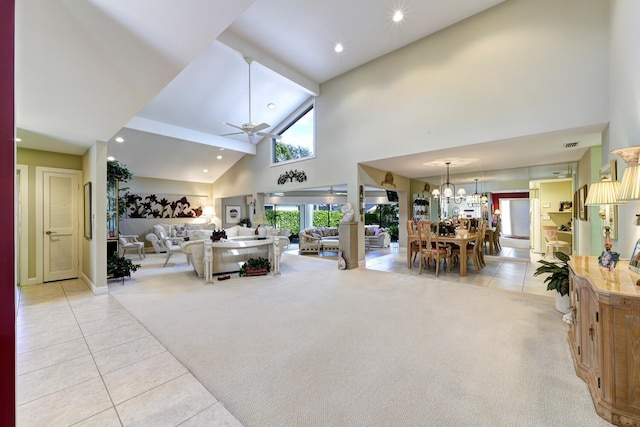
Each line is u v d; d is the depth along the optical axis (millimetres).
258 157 9008
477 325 2984
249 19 4691
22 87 2496
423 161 6016
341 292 4297
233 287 4605
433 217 8281
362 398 1833
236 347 2533
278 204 11922
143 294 4199
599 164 4527
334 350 2471
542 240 7070
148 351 2461
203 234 6812
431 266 6430
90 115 3154
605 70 3490
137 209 9164
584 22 3623
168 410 1723
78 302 3809
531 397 1826
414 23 4699
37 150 4656
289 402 1801
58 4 1641
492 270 5871
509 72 4180
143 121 6812
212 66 5723
